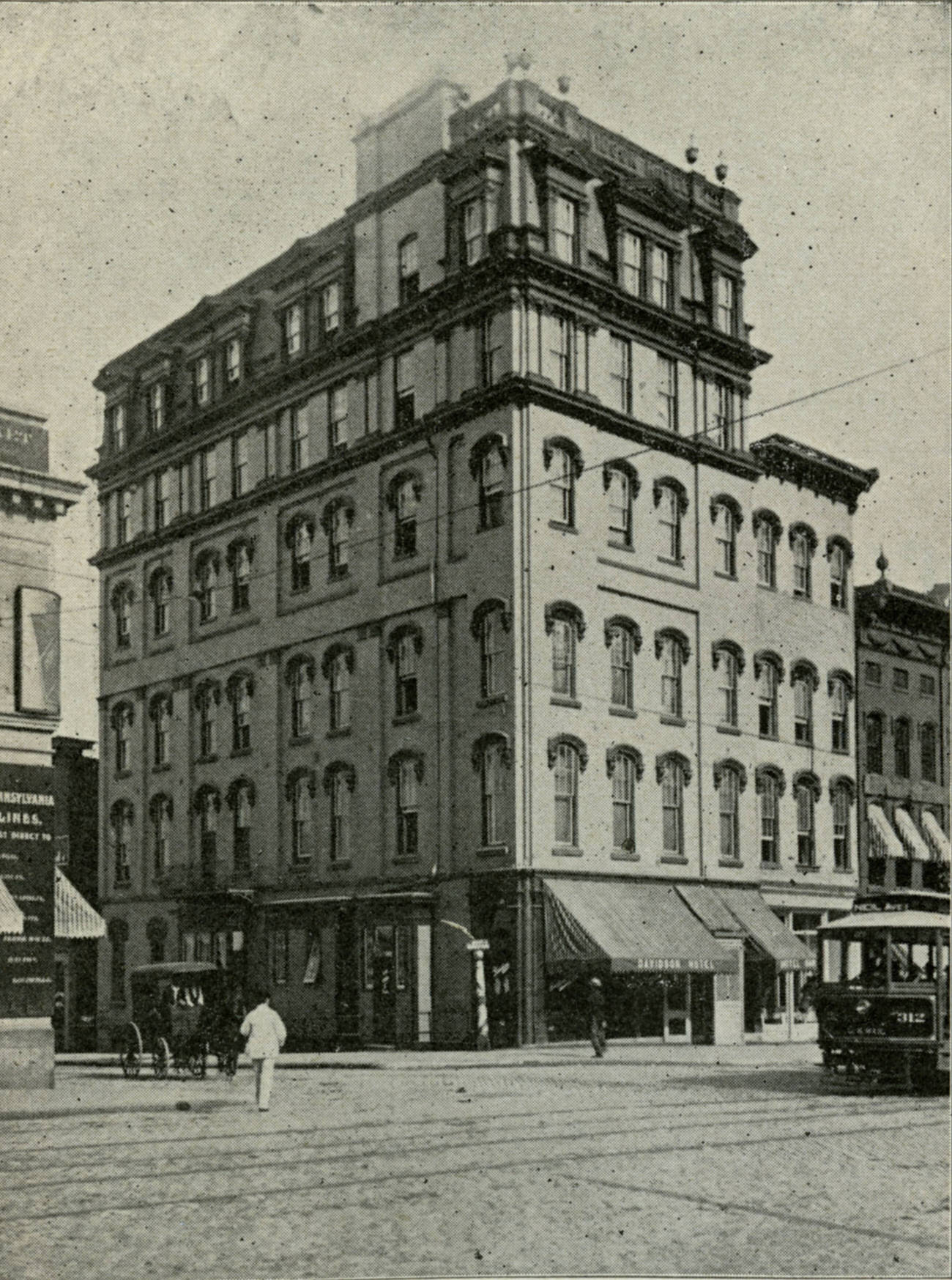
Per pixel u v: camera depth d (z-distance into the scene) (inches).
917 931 954.1
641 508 1641.2
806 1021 1739.7
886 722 1975.9
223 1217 515.8
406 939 1525.6
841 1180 584.7
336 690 1744.6
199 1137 725.3
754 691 1772.9
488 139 1563.7
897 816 1964.8
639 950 1457.9
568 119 1598.2
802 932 1768.0
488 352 1553.9
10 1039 1000.2
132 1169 621.6
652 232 1684.3
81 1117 842.8
